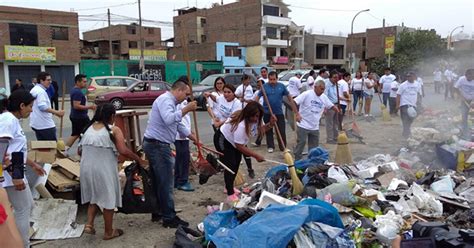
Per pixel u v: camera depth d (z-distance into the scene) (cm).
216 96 746
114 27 5144
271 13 5169
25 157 367
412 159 670
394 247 343
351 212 433
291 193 505
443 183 538
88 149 423
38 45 3288
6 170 346
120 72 3694
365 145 931
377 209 458
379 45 6344
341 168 573
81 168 425
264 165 754
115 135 423
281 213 355
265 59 5112
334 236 351
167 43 5956
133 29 5231
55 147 513
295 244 340
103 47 5125
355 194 468
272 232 327
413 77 964
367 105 1462
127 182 467
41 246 423
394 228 395
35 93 661
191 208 535
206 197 579
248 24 5172
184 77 491
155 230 464
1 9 3095
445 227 364
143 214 516
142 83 1839
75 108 755
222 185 635
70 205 480
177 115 439
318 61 5850
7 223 185
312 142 722
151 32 5369
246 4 5169
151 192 471
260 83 719
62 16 3372
